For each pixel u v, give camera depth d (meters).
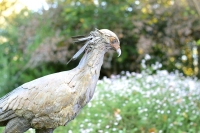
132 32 6.57
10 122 2.31
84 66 2.35
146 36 6.65
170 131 3.79
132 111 3.95
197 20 6.58
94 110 4.02
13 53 7.77
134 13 6.75
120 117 3.75
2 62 7.29
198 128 3.91
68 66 7.11
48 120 2.29
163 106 3.99
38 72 7.12
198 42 6.07
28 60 7.21
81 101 2.32
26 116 2.28
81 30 6.62
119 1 6.68
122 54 6.72
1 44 7.82
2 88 7.12
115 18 6.59
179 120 3.84
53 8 6.99
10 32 7.89
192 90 4.38
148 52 6.40
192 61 7.05
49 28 6.95
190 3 6.51
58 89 2.28
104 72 7.08
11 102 2.29
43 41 6.65
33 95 2.28
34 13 7.48
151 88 4.49
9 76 7.30
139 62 6.86
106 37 2.37
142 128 3.79
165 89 4.29
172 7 6.61
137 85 4.57
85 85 2.32
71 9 6.65
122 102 4.16
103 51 2.38
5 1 8.42
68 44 6.65
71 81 2.31
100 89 4.51
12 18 8.22
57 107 2.27
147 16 6.64
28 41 7.36
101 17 6.58
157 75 4.76
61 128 3.86
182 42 6.55
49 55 6.55
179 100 4.08
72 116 2.32
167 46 6.61
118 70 7.08
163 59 6.87
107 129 3.74
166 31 6.46
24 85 2.33
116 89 4.38
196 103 4.27
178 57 6.93
